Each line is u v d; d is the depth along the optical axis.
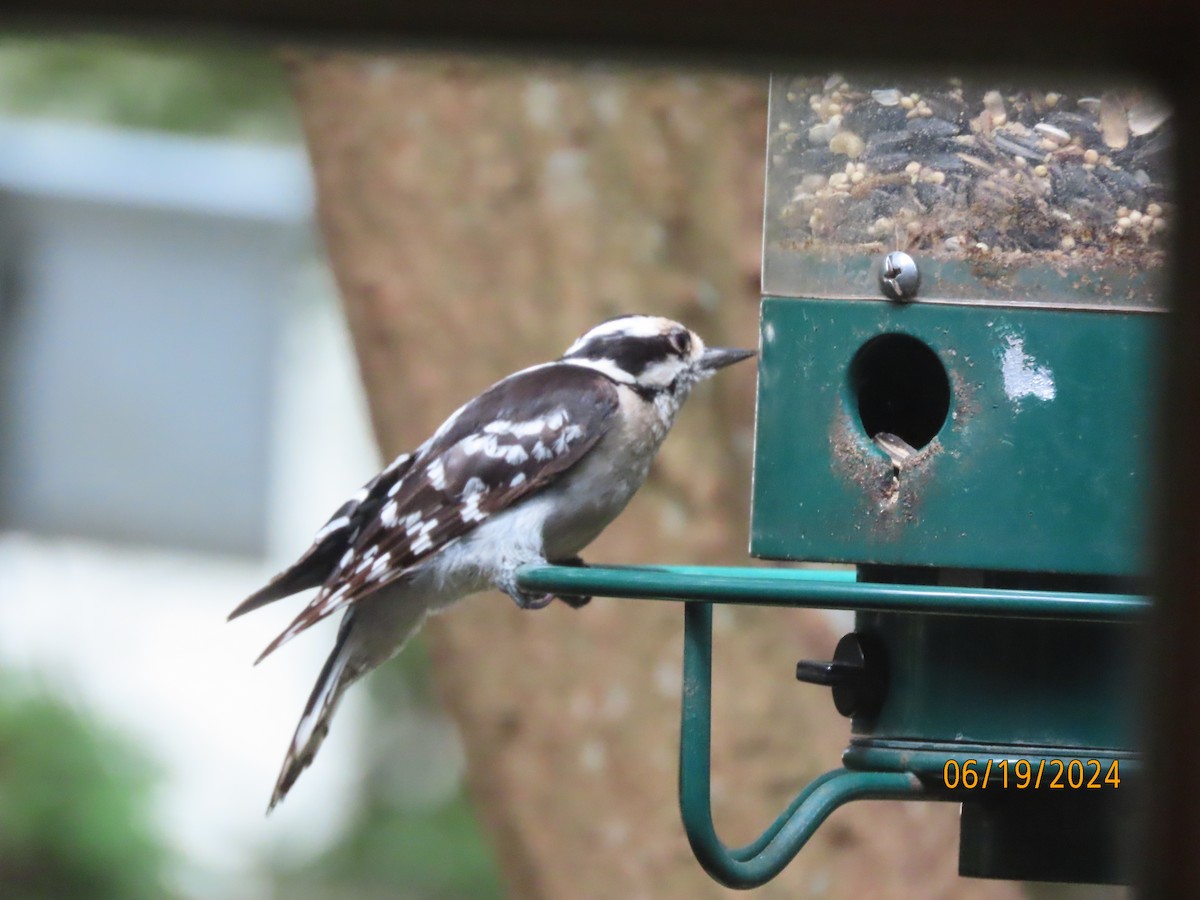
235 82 14.16
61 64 13.95
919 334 7.56
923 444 7.80
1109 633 7.31
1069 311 7.50
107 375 21.98
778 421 7.81
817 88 7.77
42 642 14.55
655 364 9.80
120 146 19.25
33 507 21.88
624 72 3.43
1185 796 2.78
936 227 7.58
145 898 13.52
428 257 11.27
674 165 11.21
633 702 10.77
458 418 9.71
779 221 7.85
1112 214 7.50
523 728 10.91
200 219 21.17
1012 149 7.55
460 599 9.63
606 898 10.67
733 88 11.20
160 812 13.97
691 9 2.81
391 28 2.96
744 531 10.96
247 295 21.91
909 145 7.65
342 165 11.43
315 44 3.05
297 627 8.98
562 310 11.09
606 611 10.86
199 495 22.02
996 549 7.45
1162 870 2.84
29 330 21.78
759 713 10.71
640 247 11.17
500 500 9.37
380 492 9.74
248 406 22.19
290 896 15.67
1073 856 7.37
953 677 7.36
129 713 14.98
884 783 7.23
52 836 13.38
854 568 10.84
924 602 6.19
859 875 10.45
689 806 6.71
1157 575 2.94
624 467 9.65
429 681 16.22
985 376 7.50
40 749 13.71
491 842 11.26
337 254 11.46
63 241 21.55
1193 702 2.78
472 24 2.91
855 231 7.69
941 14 2.77
